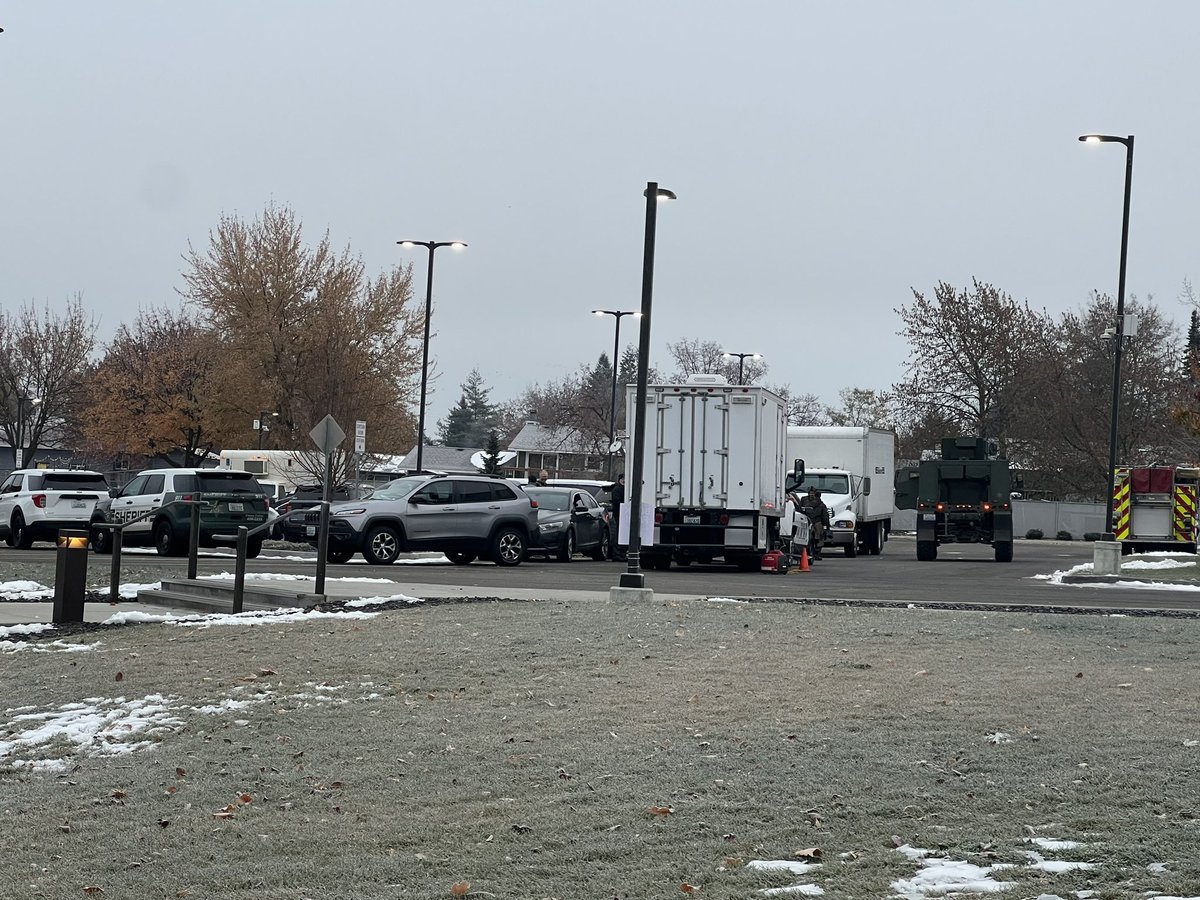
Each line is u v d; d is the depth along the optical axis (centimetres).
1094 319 7019
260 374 6103
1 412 7606
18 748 1084
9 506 3497
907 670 1219
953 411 7288
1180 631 1505
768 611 1752
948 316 7250
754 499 3030
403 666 1322
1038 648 1358
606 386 9981
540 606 1838
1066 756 858
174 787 922
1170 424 6406
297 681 1272
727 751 917
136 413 7431
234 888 696
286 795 881
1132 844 668
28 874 746
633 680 1203
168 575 2400
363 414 5784
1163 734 919
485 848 736
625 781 853
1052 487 7031
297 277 6156
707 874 666
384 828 787
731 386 3036
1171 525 3403
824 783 820
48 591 2134
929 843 693
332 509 3002
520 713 1083
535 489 3469
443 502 3053
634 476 2008
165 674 1341
